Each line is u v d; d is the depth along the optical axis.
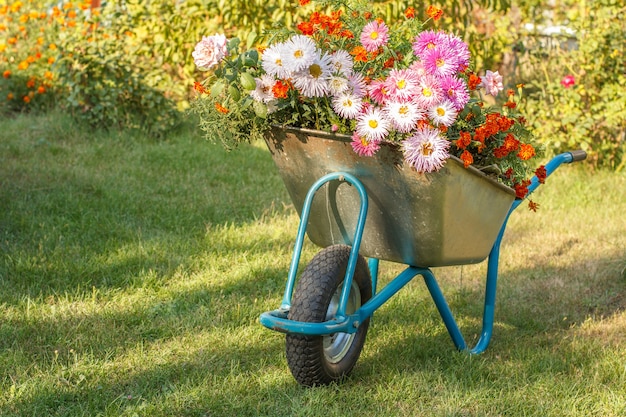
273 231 5.42
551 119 7.73
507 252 5.39
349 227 3.21
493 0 7.71
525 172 3.16
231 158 7.47
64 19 9.19
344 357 3.24
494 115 2.95
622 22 7.75
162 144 7.80
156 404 3.00
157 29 8.42
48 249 4.69
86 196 5.91
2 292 4.02
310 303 2.92
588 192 7.02
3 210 5.36
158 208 5.75
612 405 3.13
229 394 3.09
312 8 7.37
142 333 3.68
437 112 2.84
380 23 3.04
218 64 3.05
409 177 2.86
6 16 9.70
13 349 3.43
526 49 8.54
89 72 7.93
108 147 7.49
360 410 3.02
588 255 5.39
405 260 3.20
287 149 3.11
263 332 3.75
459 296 4.48
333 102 2.92
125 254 4.74
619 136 7.88
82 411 2.91
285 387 3.18
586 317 4.30
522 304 4.44
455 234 3.04
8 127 8.03
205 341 3.63
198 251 4.94
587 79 7.79
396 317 4.08
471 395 3.16
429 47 2.99
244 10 7.81
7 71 8.70
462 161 2.81
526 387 3.26
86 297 4.08
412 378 3.29
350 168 2.98
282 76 2.87
